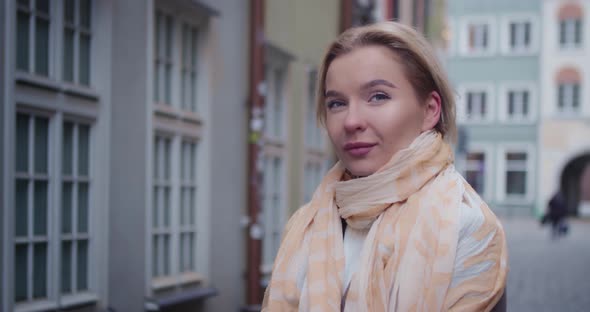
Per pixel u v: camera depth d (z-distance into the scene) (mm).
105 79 4449
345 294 1530
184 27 5691
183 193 5691
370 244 1493
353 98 1523
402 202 1520
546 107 35469
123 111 4664
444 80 1569
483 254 1447
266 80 7371
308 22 8500
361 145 1517
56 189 4027
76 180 4254
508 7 35812
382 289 1450
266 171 7266
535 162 35750
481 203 1513
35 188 3941
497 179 36219
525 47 35844
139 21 4848
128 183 4727
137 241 4820
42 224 3992
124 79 4672
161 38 5316
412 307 1410
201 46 5891
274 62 7445
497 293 1440
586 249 18922
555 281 12180
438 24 23078
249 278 6473
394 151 1518
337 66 1542
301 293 1594
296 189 8031
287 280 1634
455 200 1475
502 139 36125
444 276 1411
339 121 1541
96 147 4406
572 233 26391
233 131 6340
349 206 1549
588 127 34969
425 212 1467
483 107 36438
